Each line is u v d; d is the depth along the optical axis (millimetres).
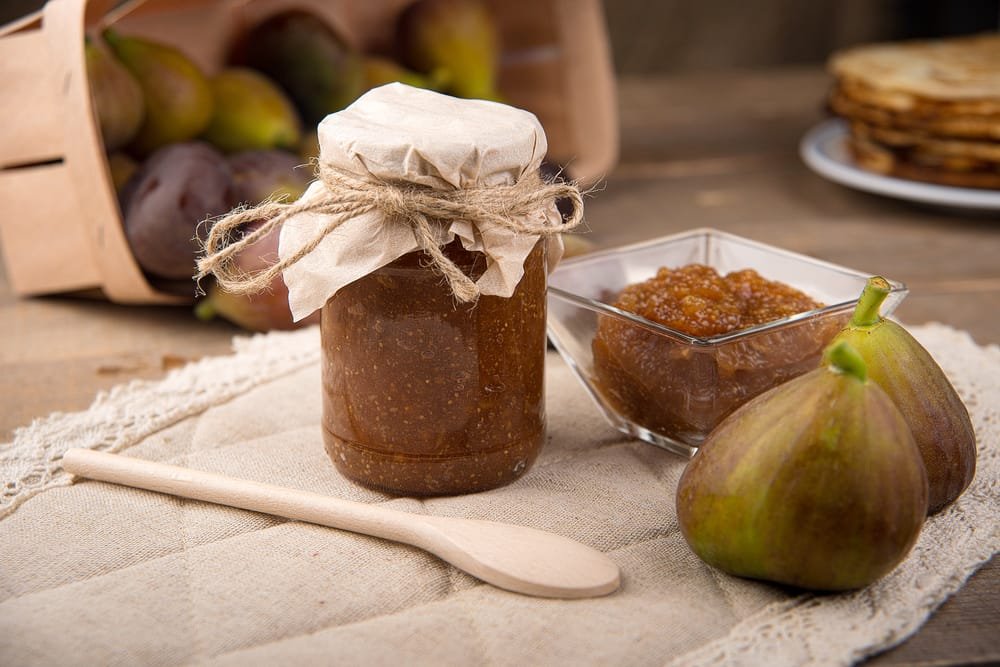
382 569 414
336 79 685
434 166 399
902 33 1172
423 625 389
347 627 390
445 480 444
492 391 437
